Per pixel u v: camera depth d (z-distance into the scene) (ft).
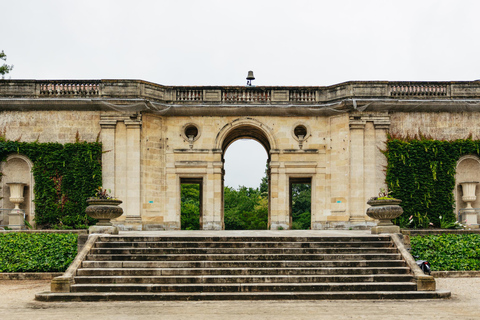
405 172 115.65
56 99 115.34
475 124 118.83
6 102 115.34
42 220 114.52
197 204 249.55
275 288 63.67
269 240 75.92
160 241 75.46
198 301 60.75
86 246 72.79
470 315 52.13
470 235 91.25
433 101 116.26
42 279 80.84
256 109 119.75
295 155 120.26
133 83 116.37
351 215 115.34
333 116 119.75
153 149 118.42
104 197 86.79
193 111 119.65
